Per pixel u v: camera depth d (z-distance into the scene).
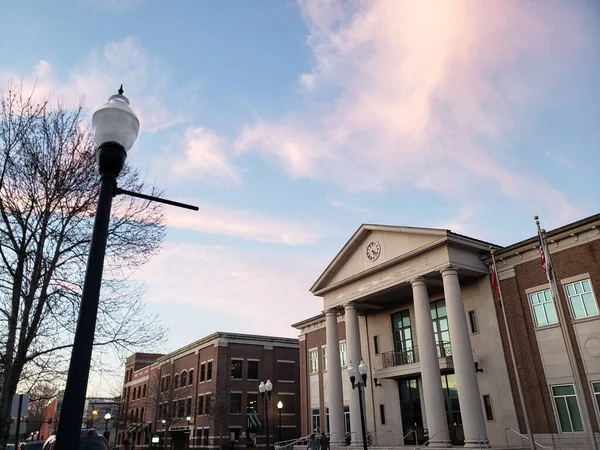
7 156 12.49
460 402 22.89
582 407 16.16
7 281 12.63
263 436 49.22
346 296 31.64
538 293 23.98
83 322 4.42
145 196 5.85
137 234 15.00
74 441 4.03
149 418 67.12
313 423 38.47
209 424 49.41
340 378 31.27
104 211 5.03
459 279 27.67
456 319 24.08
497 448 21.14
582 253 22.47
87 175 13.67
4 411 11.48
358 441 28.39
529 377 23.33
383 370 30.25
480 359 25.73
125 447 71.38
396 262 28.00
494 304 25.81
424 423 28.69
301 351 41.66
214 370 51.09
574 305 22.38
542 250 18.30
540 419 22.42
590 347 21.34
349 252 31.89
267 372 52.75
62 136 13.52
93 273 4.66
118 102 5.49
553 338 22.83
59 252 13.25
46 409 83.44
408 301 31.94
